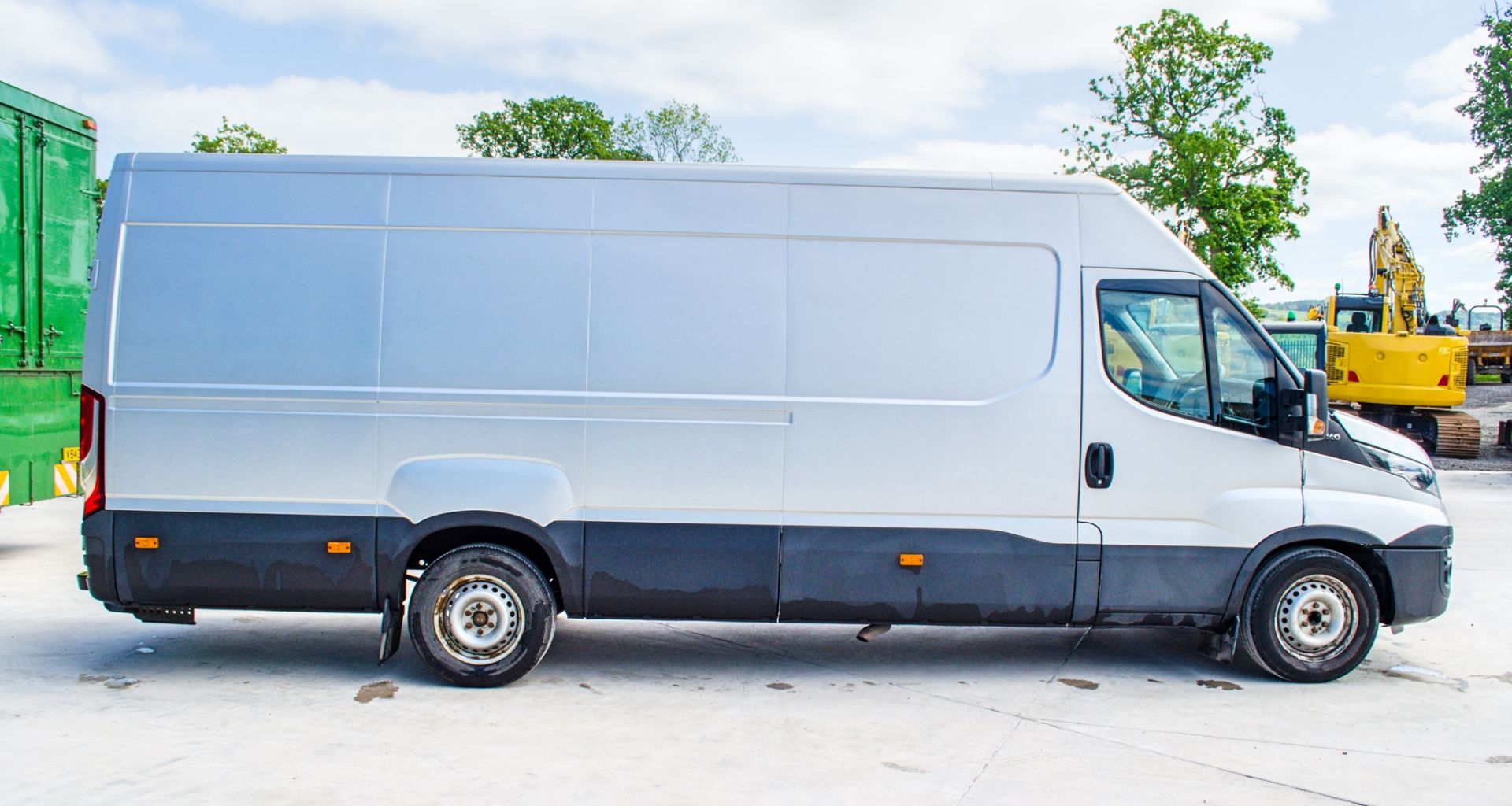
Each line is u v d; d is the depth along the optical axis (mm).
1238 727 4844
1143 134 35812
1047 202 5387
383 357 5230
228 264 5242
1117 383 5348
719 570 5289
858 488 5285
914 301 5305
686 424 5254
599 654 6062
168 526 5250
